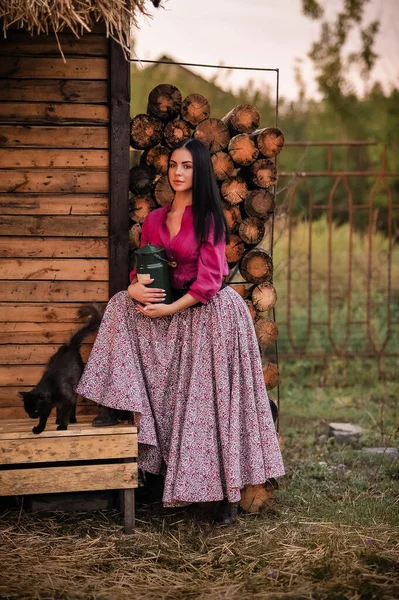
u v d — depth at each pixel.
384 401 6.78
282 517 4.02
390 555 3.51
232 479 3.71
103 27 4.07
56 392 3.68
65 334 4.16
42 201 4.11
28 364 4.15
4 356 4.13
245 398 3.85
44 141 4.09
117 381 3.71
